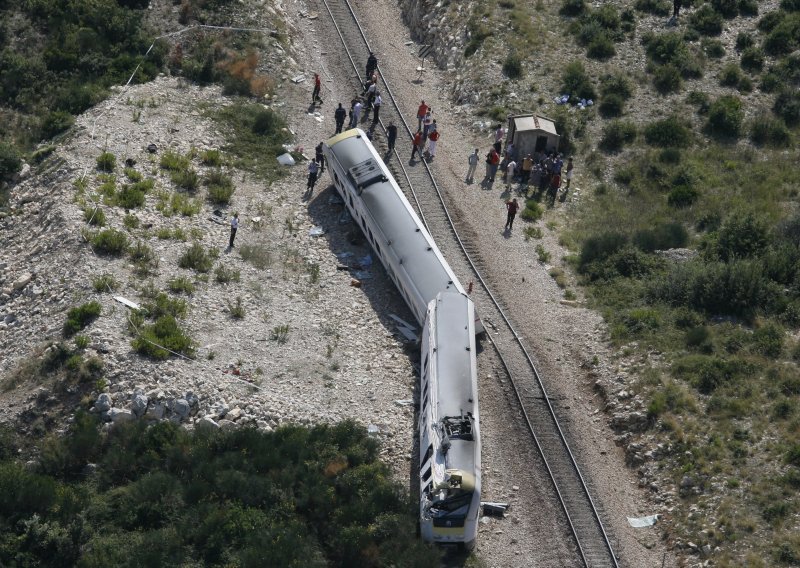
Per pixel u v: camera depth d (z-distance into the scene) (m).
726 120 196.25
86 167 172.25
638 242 166.50
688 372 137.00
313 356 141.50
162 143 182.75
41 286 148.00
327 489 117.38
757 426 126.81
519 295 156.00
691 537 115.81
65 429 125.50
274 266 159.00
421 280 144.50
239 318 146.00
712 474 121.81
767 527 114.31
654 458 127.25
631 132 194.00
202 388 129.50
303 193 177.38
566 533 118.25
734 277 149.62
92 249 150.88
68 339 135.00
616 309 152.75
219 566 107.81
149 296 144.62
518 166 185.12
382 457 126.12
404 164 183.50
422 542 111.44
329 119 197.88
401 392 137.50
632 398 135.38
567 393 138.88
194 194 172.25
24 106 199.25
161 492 115.75
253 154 185.62
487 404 135.38
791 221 164.25
